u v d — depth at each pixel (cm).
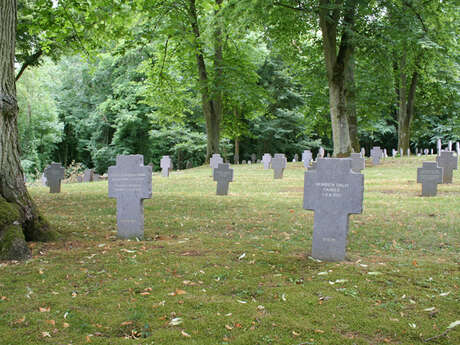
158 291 492
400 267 583
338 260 625
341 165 622
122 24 1324
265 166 2570
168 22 2186
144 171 769
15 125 690
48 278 528
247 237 801
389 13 2019
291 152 5041
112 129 5038
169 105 3136
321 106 3206
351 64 2547
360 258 646
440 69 2622
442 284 509
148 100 3112
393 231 827
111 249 679
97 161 4794
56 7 1171
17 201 680
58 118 4859
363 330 390
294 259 632
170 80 2788
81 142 5138
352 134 2567
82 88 4659
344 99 2164
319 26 2303
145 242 738
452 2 1956
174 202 1209
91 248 681
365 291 485
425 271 560
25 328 391
